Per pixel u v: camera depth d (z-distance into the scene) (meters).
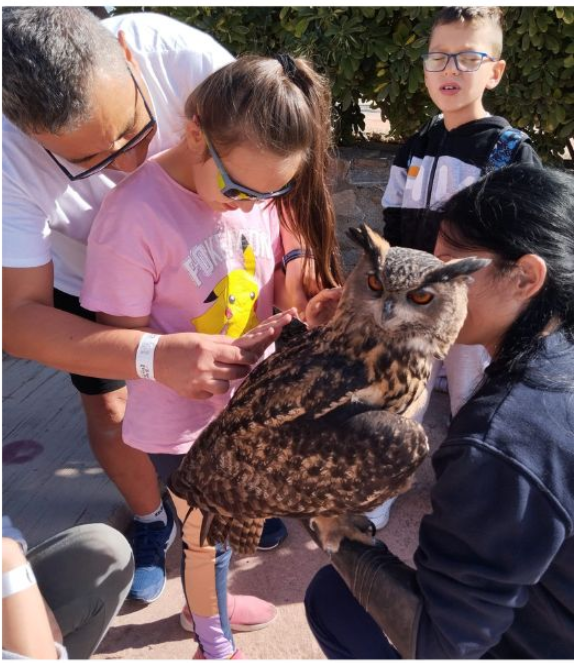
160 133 2.21
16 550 1.54
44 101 1.54
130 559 2.14
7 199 1.90
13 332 1.92
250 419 1.88
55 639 1.77
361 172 5.11
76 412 3.77
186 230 1.94
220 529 2.07
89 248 1.95
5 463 3.32
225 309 2.05
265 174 1.74
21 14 1.58
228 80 1.68
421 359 1.91
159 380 1.81
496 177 1.67
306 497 1.89
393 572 1.70
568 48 4.45
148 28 2.15
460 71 3.01
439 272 1.70
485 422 1.44
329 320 2.18
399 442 1.77
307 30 4.81
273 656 2.50
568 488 1.37
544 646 1.60
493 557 1.42
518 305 1.61
